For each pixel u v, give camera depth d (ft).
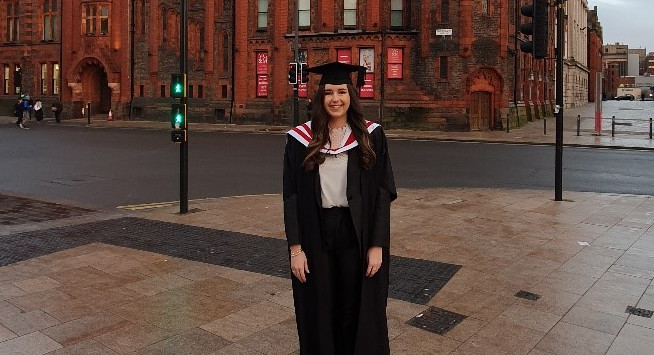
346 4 117.19
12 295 20.36
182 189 35.47
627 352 15.89
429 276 22.71
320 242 12.46
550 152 75.46
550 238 28.84
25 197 42.32
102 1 143.43
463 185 48.67
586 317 18.44
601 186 47.62
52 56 155.12
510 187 47.47
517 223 32.37
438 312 18.88
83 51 146.92
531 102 144.97
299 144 12.59
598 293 20.71
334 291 12.74
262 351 15.89
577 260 24.90
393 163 63.16
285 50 123.85
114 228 31.50
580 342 16.53
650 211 35.70
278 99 125.08
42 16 157.17
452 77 108.78
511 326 17.70
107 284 21.67
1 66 166.61
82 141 88.99
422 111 110.93
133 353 15.69
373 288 12.55
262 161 64.80
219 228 31.35
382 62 113.39
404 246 27.27
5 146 80.48
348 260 12.55
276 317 18.40
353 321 12.75
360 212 12.22
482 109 111.45
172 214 35.29
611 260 24.90
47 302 19.65
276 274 23.00
